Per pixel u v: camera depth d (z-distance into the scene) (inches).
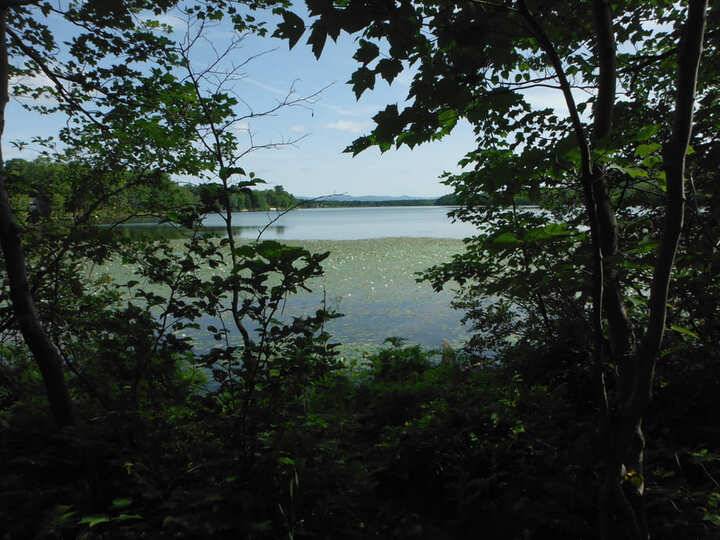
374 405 198.8
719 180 123.7
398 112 68.1
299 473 115.4
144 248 148.3
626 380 92.8
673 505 105.7
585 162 65.7
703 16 57.9
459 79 66.4
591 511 114.6
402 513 130.3
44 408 167.3
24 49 163.8
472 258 203.5
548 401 155.9
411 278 649.6
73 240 155.9
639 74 167.9
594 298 71.6
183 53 150.7
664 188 83.8
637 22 160.6
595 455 119.0
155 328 132.4
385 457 148.6
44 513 106.7
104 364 137.4
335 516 114.6
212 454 119.6
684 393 135.8
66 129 179.2
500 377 190.4
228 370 119.7
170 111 171.8
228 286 115.9
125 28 169.8
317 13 55.1
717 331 134.3
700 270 121.2
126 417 128.6
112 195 169.9
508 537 116.3
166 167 175.2
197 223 131.7
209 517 100.9
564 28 123.6
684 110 60.1
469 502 126.6
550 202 192.7
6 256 138.3
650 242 80.4
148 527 104.8
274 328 116.3
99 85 187.6
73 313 172.1
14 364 193.8
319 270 110.7
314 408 176.7
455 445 147.5
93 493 119.4
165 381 140.4
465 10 64.4
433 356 306.2
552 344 181.6
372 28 60.4
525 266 150.2
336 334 386.6
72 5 165.3
